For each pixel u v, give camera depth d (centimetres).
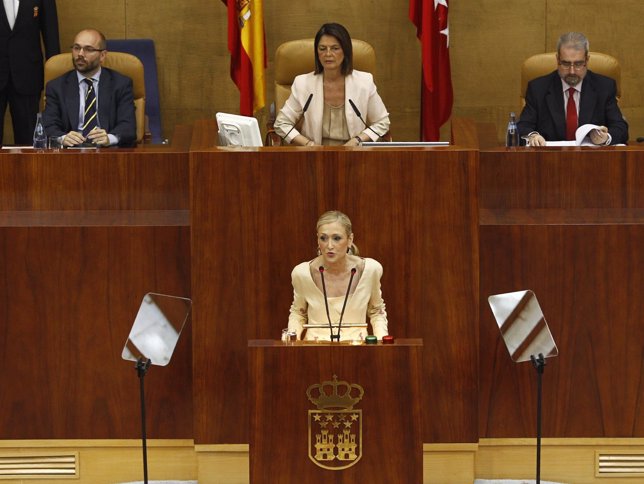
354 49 2112
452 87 2447
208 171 1570
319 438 1416
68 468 1650
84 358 1625
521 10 2570
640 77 2580
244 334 1596
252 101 2370
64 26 2567
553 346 1477
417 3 2417
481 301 1612
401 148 1584
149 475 1652
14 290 1612
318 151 1569
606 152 1638
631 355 1612
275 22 2570
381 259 1582
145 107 2389
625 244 1598
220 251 1582
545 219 1616
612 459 1638
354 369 1406
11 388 1628
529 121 2034
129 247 1609
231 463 1623
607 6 2562
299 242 1581
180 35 2580
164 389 1633
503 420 1633
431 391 1603
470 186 1569
